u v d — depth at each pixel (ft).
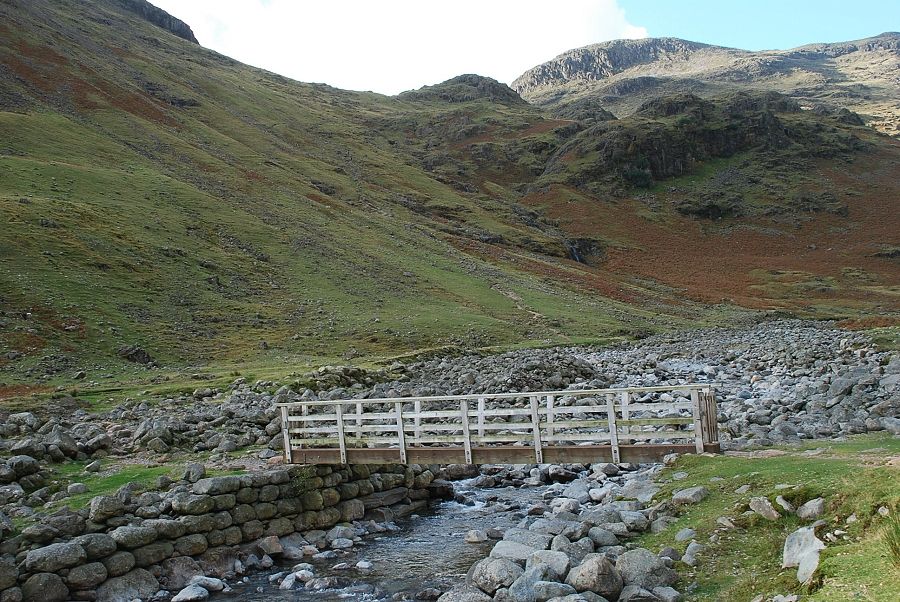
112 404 116.78
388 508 78.79
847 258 505.25
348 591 54.39
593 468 86.94
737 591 39.01
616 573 41.50
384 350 202.80
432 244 377.91
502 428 69.26
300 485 70.03
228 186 367.25
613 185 637.30
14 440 84.38
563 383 134.51
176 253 248.32
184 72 640.58
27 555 49.26
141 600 52.65
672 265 484.33
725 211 606.96
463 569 58.18
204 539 59.26
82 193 272.72
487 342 223.10
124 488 62.39
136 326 188.55
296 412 98.12
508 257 398.42
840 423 78.18
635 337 259.80
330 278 275.39
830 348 158.81
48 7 640.17
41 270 197.77
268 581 57.67
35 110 377.50
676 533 49.44
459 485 91.15
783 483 51.19
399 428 71.92
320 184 450.30
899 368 102.06
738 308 365.61
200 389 126.93
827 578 34.86
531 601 40.63
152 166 354.13
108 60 558.15
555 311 287.89
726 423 87.61
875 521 39.27
